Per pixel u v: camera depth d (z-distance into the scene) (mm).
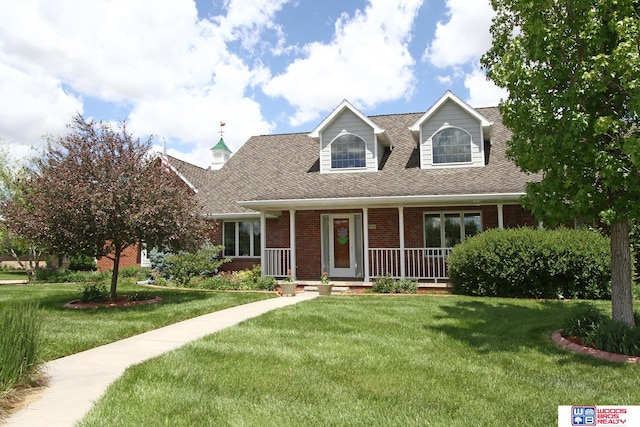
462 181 13789
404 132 18328
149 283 16516
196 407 4117
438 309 9594
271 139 21391
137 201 10273
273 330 7578
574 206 6074
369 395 4453
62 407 4199
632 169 6000
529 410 4047
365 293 13164
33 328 5113
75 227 10008
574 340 6609
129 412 3980
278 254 15992
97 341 6895
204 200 18250
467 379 4965
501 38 7820
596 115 6262
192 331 7730
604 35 6141
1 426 3742
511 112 7094
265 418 3857
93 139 10469
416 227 15289
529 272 11164
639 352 5734
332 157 16578
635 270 11641
